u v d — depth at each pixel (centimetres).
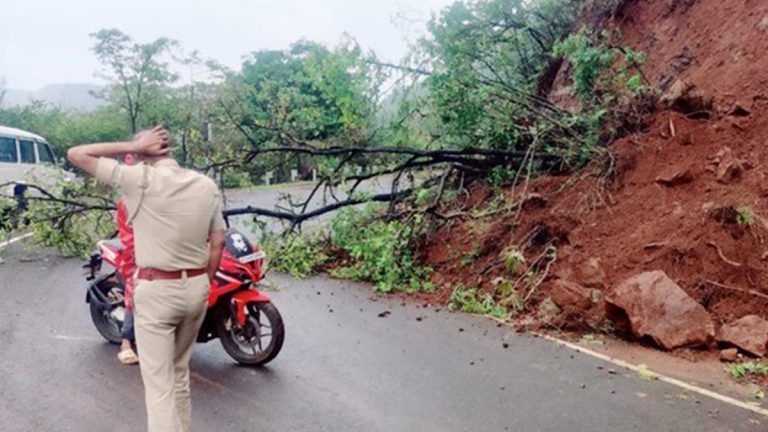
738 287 632
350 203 970
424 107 948
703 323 588
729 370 538
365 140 998
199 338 569
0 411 454
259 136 1077
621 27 1090
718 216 684
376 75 981
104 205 1036
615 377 529
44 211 1041
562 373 539
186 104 2369
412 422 447
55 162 1539
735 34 900
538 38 1177
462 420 450
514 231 839
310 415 458
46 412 454
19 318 686
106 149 363
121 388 499
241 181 1077
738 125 777
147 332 366
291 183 1919
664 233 713
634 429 434
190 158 1024
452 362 567
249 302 552
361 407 472
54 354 575
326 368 552
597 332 642
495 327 675
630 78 930
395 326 680
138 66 2967
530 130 909
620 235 752
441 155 954
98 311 611
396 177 986
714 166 752
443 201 980
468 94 907
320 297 810
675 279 665
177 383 390
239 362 559
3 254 1091
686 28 981
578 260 748
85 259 1045
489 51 1063
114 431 426
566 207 834
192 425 440
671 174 770
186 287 369
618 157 847
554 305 680
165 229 362
